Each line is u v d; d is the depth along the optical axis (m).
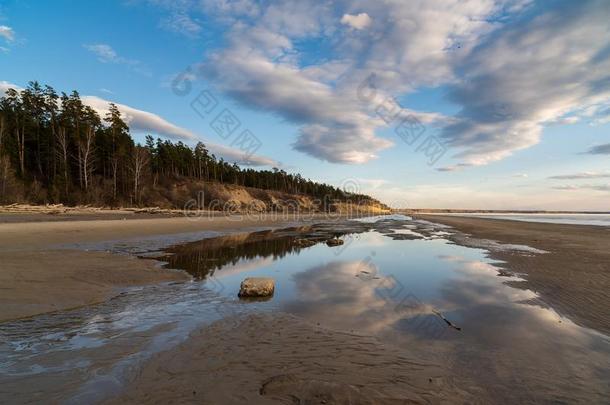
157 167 73.81
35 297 8.04
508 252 16.62
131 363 4.77
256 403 3.73
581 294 8.62
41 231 20.36
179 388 4.06
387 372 4.62
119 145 56.47
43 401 3.76
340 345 5.57
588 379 4.52
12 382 4.20
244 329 6.30
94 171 56.81
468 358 5.13
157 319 6.93
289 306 8.01
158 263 13.66
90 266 11.88
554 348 5.52
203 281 10.74
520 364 4.94
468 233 29.52
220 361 4.87
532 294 8.84
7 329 6.21
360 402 3.79
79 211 37.44
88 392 3.96
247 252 17.61
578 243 20.03
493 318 7.04
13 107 50.91
